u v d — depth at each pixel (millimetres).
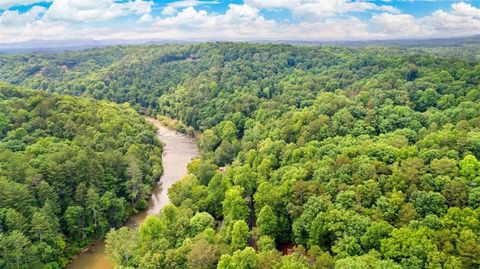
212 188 99938
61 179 94688
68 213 91188
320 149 98188
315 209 73500
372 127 112438
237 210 85062
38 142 113000
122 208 101312
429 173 75562
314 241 70688
